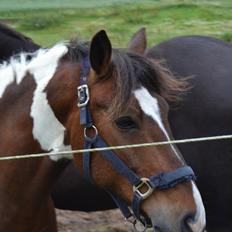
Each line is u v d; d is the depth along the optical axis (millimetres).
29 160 3840
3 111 3938
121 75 3484
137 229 4164
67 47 3852
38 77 3836
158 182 3438
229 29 11961
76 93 3652
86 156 3586
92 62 3525
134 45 3949
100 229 6082
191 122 4746
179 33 11633
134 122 3465
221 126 4695
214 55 4910
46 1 17000
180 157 3527
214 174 4742
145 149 3473
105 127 3512
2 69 4047
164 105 3549
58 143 3754
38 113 3781
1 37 4848
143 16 13422
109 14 13750
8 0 16984
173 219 3395
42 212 4004
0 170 3916
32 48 4875
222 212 4801
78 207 5121
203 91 4750
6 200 3920
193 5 14578
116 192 3605
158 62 4129
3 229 3955
